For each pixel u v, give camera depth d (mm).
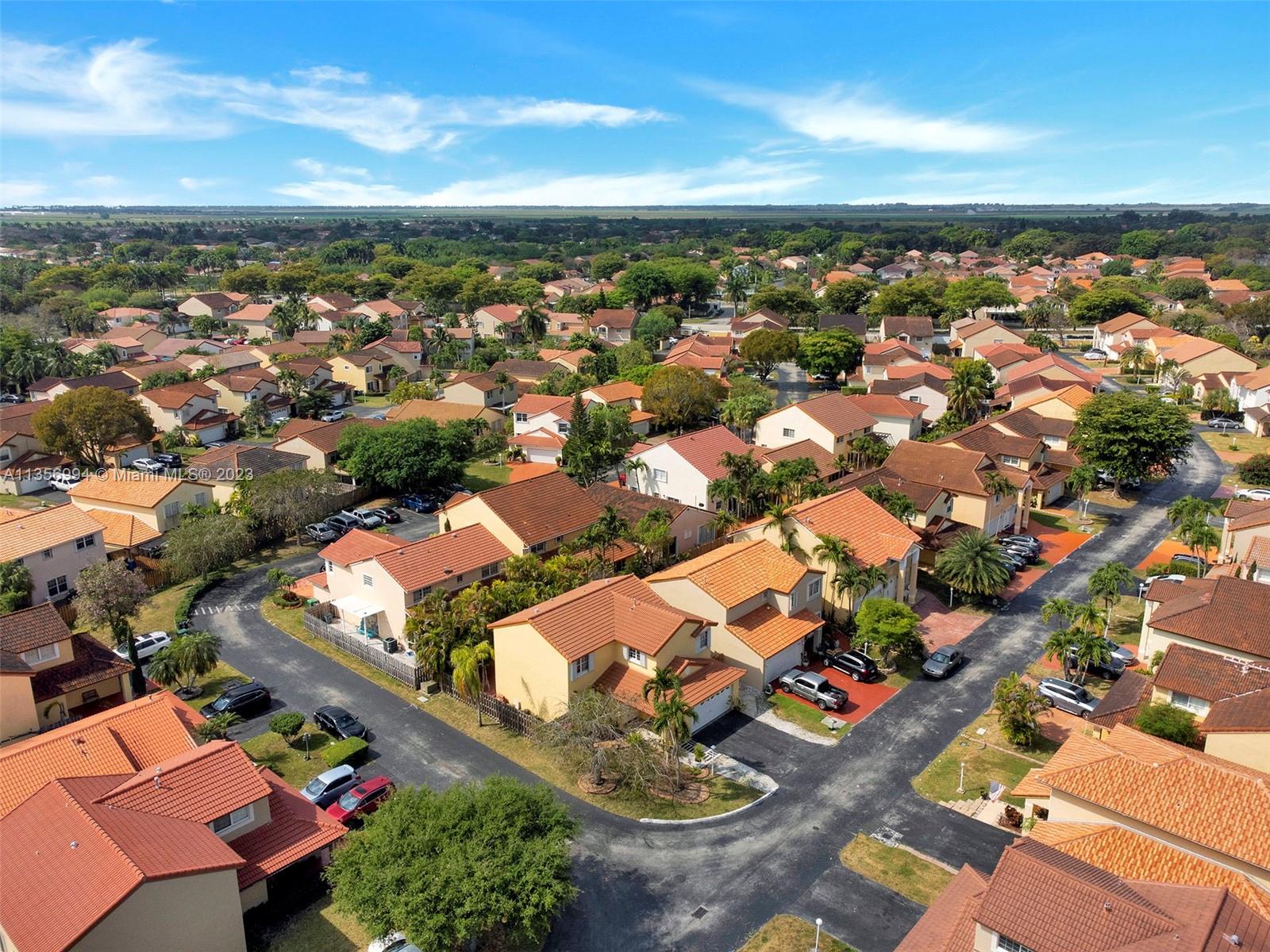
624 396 116688
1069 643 49125
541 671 46125
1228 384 117875
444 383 135500
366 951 32156
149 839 30594
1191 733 39500
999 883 27766
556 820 33344
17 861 30266
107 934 27453
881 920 33438
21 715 45219
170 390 116750
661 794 41406
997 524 73500
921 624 59500
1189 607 48344
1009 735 44750
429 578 56438
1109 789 33562
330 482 80625
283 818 36594
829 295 197375
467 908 28859
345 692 51500
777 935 32750
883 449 84000
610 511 63156
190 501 78812
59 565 64500
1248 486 86500
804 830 38750
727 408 101250
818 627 53938
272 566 71562
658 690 43500
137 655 53125
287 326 176875
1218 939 25219
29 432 100375
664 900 34656
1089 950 25438
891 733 46469
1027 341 155500
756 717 48000
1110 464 83625
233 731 47375
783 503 74938
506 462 102125
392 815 33250
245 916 33812
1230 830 30891
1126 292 174750
